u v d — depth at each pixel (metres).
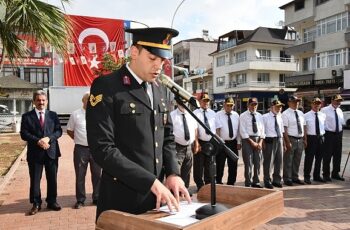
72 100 29.97
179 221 1.72
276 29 39.62
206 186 2.28
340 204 6.16
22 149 14.38
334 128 8.11
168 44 2.10
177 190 2.11
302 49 31.00
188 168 6.46
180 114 6.34
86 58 28.39
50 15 6.55
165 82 2.26
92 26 27.86
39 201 5.77
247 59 38.50
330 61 28.62
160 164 2.20
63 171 9.53
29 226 5.09
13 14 6.25
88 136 2.02
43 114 5.71
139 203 2.09
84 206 6.07
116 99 2.07
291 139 7.69
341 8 26.83
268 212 1.90
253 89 38.00
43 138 5.59
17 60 7.38
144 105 2.14
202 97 7.06
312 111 8.00
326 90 28.59
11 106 26.09
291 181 7.71
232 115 7.38
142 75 2.12
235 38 40.56
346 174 8.94
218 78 44.31
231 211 1.65
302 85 31.42
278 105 7.45
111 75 2.16
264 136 7.37
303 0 30.44
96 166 6.07
